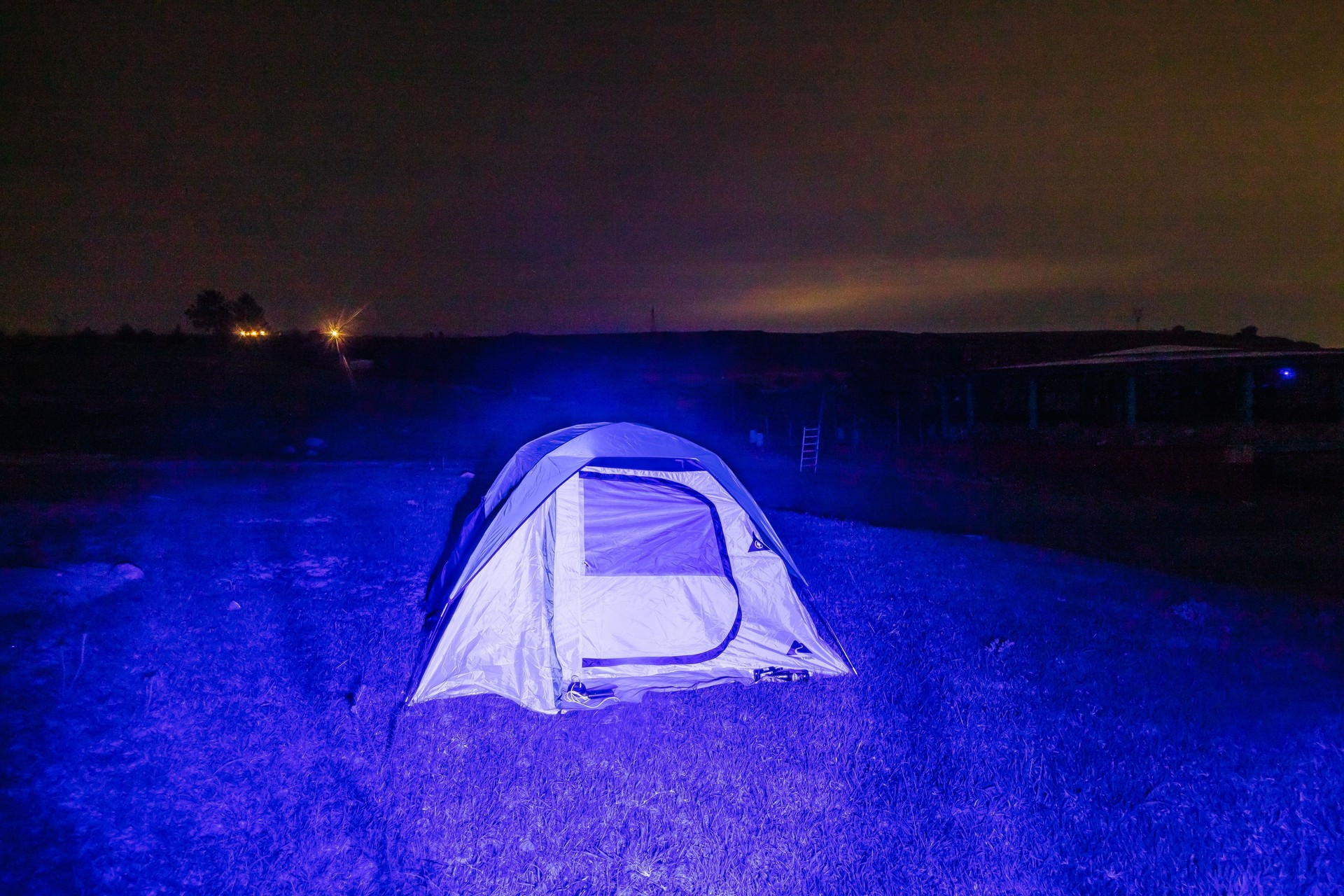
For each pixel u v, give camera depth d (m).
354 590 8.16
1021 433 26.56
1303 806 4.60
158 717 5.14
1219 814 4.52
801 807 4.47
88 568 8.05
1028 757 5.07
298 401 29.22
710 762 4.91
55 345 34.53
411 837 4.07
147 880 3.61
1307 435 23.05
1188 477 22.09
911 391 34.50
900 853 4.10
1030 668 6.64
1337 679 6.64
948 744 5.23
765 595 6.78
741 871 3.93
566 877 3.84
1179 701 6.02
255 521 11.40
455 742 5.04
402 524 11.68
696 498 7.00
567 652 6.03
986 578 9.74
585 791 4.55
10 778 4.27
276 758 4.73
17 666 5.66
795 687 6.06
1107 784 4.80
